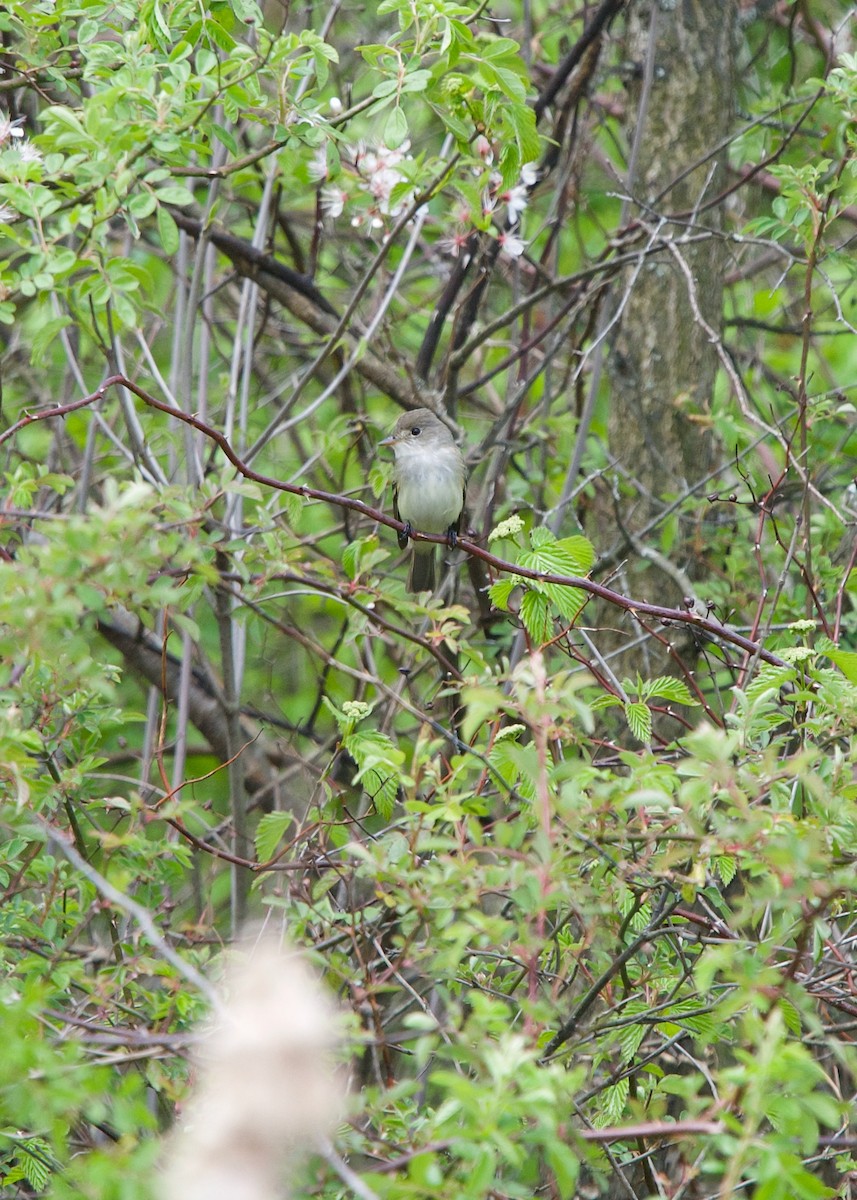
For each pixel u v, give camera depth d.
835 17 15.57
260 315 15.52
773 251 14.98
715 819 5.73
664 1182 6.72
